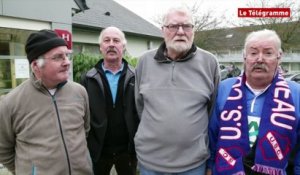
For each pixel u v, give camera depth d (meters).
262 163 2.09
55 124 2.17
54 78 2.17
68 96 2.29
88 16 13.62
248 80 2.29
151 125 2.45
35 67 2.16
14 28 6.14
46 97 2.19
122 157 3.18
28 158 2.13
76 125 2.28
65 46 2.22
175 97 2.41
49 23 6.82
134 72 3.10
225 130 2.26
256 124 2.18
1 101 2.20
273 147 2.07
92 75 3.05
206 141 2.43
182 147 2.34
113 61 3.10
